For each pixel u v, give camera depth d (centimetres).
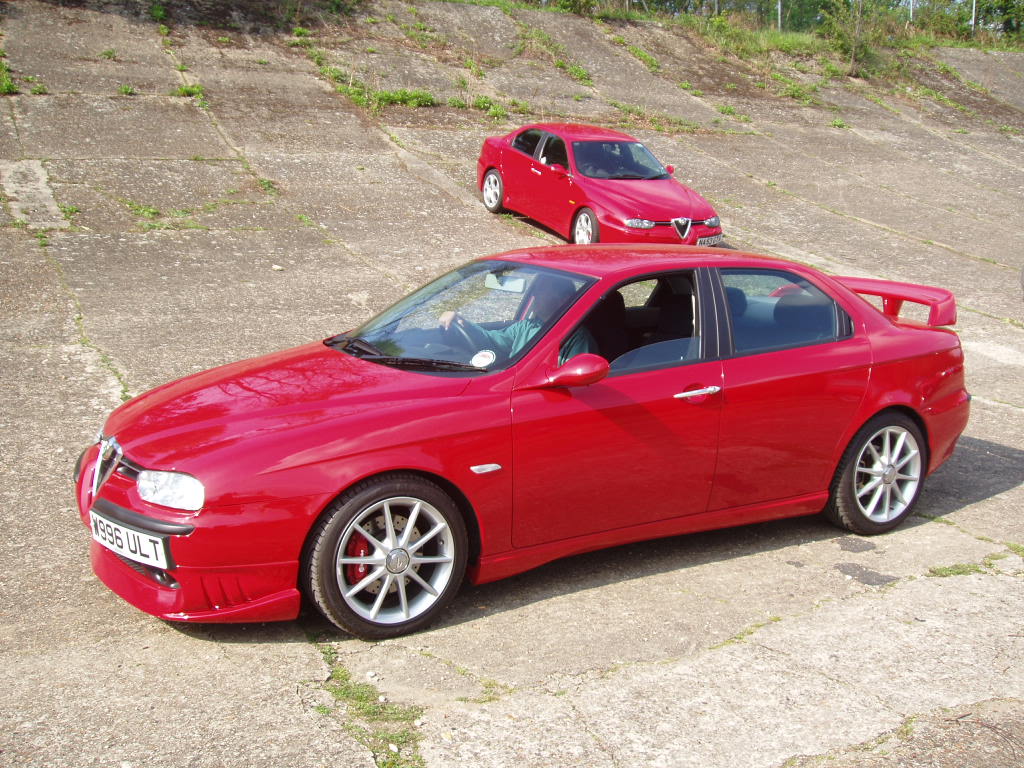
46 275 934
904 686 342
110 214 1155
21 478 509
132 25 1959
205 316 849
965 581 439
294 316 866
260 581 348
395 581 370
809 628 387
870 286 583
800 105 2298
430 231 1249
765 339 461
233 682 330
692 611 401
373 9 2334
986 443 659
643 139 1855
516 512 394
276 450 349
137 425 381
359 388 390
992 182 1845
